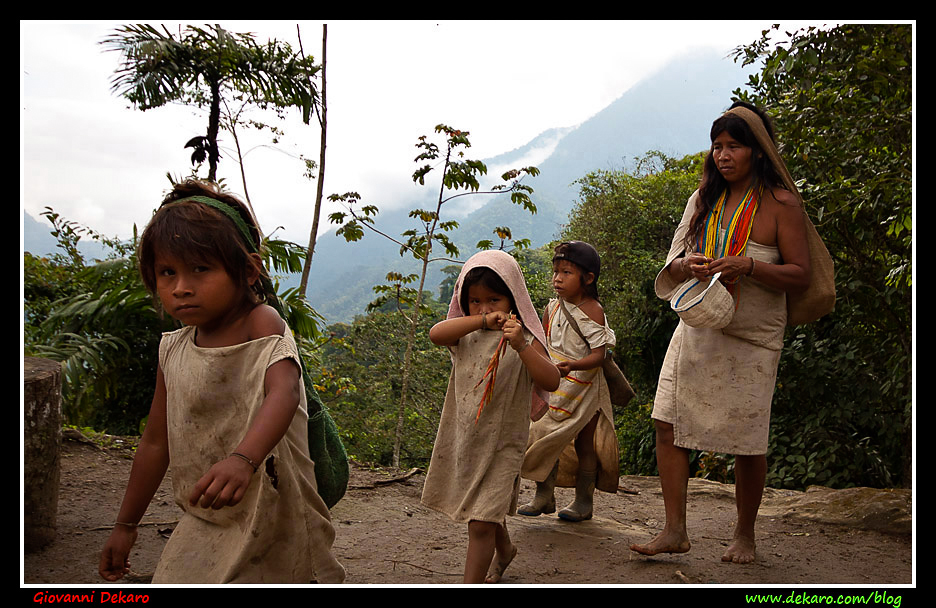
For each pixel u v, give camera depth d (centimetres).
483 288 281
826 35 460
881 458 819
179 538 190
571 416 411
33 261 834
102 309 700
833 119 520
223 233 185
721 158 328
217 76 864
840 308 781
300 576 190
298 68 901
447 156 814
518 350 266
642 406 1311
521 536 386
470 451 274
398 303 945
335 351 1277
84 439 503
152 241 183
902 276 530
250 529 182
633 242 1524
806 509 444
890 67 444
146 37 823
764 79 521
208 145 896
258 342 186
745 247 323
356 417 1082
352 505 438
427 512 436
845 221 680
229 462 163
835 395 816
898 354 724
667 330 1408
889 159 527
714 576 315
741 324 323
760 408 323
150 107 822
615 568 327
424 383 1041
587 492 427
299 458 198
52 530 316
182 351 195
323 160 909
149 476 203
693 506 503
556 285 422
